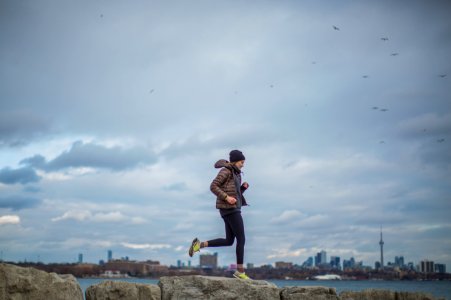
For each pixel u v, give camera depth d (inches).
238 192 460.4
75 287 416.2
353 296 527.2
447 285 5625.0
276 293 444.1
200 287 432.1
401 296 535.2
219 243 469.7
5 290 381.7
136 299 426.6
